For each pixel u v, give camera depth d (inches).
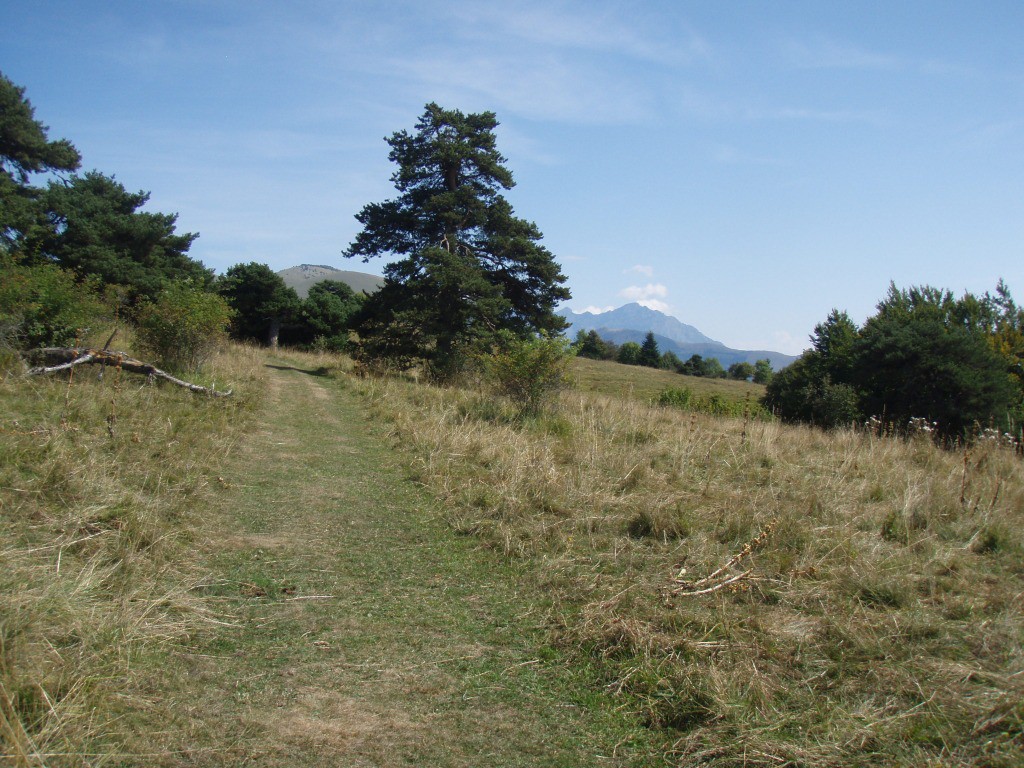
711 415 654.5
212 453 301.4
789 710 120.6
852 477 310.3
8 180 948.6
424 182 1020.5
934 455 367.6
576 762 108.9
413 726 116.0
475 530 228.4
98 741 101.3
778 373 1132.5
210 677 125.5
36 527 176.1
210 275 1246.9
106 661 119.7
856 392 815.1
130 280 1021.8
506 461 311.0
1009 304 973.2
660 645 143.4
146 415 335.0
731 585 173.8
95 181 1153.4
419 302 925.8
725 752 110.3
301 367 930.7
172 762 100.1
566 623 156.7
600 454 327.3
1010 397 727.7
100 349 422.3
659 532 220.7
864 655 138.4
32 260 531.8
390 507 256.1
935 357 738.2
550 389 490.6
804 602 166.9
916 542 209.8
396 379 839.7
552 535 219.3
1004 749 105.2
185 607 151.0
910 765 102.8
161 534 188.1
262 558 191.0
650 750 113.0
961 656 137.2
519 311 1059.3
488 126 1036.5
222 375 556.7
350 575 184.4
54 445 235.6
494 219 1003.3
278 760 103.4
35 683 104.1
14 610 120.6
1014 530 218.4
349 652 140.5
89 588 142.4
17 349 398.9
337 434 410.0
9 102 1011.3
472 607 168.1
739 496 265.6
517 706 124.6
